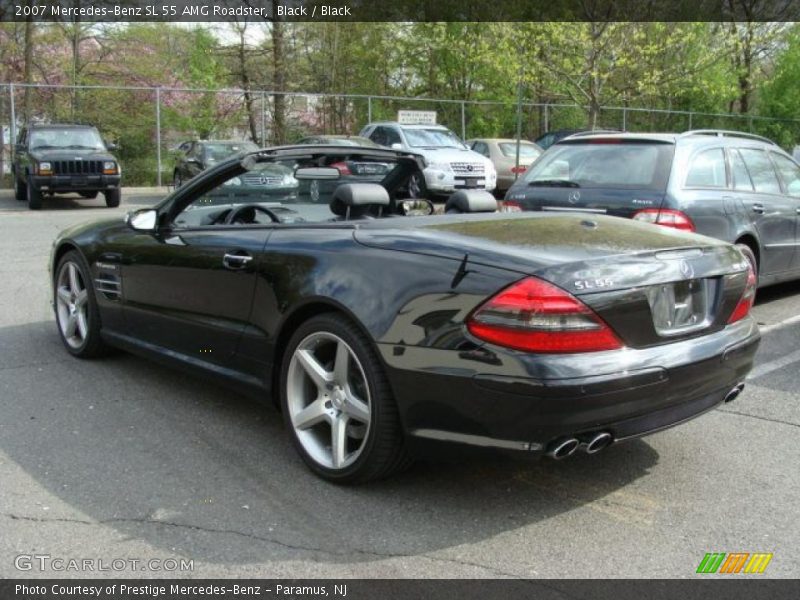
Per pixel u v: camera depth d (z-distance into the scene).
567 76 18.70
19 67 25.19
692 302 3.51
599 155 6.95
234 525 3.26
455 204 4.68
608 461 3.99
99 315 5.39
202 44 26.61
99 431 4.28
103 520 3.29
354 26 29.11
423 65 29.97
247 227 4.26
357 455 3.51
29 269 9.33
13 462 3.85
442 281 3.23
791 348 6.23
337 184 4.62
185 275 4.47
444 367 3.14
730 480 3.79
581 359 3.04
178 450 4.04
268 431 4.33
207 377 4.48
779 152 8.09
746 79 28.62
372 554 3.06
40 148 17.16
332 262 3.65
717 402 3.63
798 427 4.50
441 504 3.48
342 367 3.55
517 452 3.08
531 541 3.18
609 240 3.55
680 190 6.45
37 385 5.04
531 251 3.28
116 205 17.44
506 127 28.53
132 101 24.50
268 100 26.47
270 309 3.92
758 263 7.42
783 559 3.07
